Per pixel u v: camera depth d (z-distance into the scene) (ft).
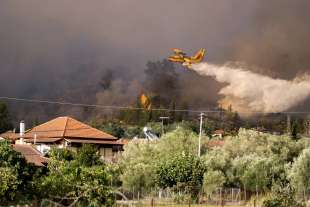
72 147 589.73
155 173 437.58
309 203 337.72
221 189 414.82
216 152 513.45
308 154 426.92
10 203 263.70
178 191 428.97
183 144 541.75
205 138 562.25
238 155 514.68
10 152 275.59
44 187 271.69
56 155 394.93
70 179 270.87
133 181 431.02
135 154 524.93
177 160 440.04
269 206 321.11
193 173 433.89
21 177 271.28
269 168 449.06
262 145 552.82
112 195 269.64
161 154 524.11
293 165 431.43
